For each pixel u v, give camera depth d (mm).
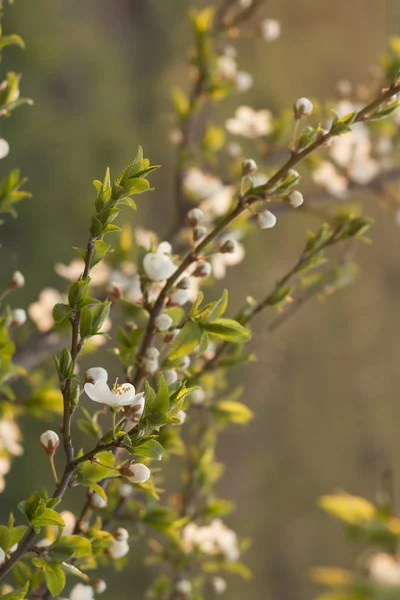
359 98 1070
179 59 2787
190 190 991
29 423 2020
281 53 2881
